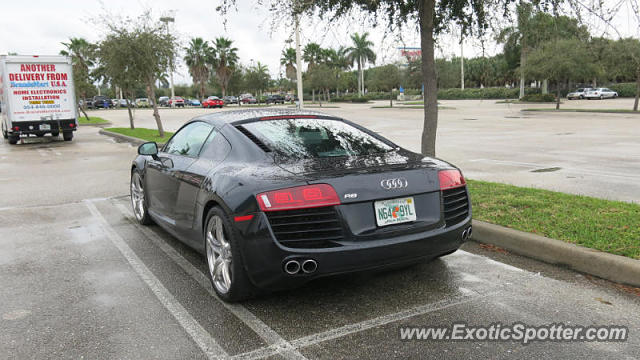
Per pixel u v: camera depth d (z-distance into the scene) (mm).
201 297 3555
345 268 3023
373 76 46094
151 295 3613
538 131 17625
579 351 2674
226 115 4312
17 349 2820
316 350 2742
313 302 3396
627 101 42781
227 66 74562
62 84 17984
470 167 9383
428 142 6996
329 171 3154
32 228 5711
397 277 3828
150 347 2816
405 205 3215
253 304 3395
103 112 50875
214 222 3490
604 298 3359
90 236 5320
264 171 3225
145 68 17969
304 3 5945
